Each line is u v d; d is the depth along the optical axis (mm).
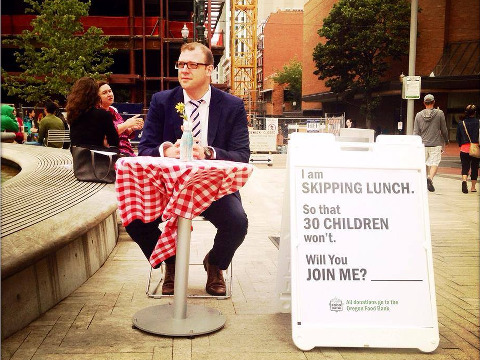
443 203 9211
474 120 10406
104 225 5133
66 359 2857
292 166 3287
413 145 3365
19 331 3238
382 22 38156
